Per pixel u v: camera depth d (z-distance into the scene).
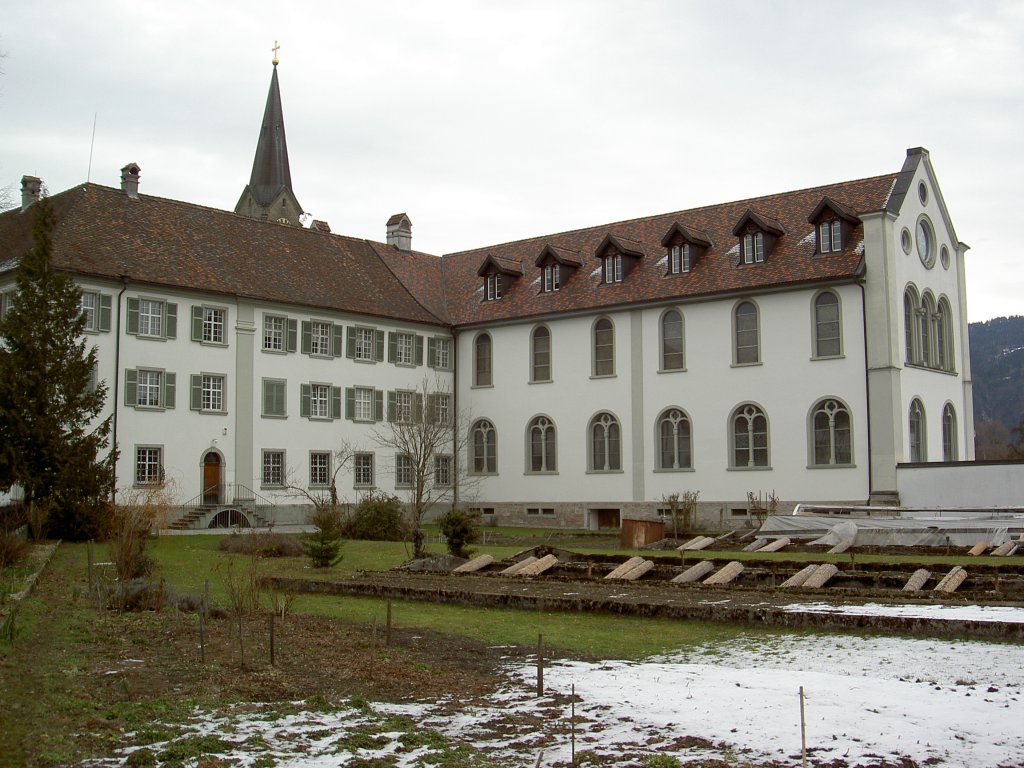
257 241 50.50
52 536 33.47
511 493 52.41
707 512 45.69
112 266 42.31
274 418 47.16
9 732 10.09
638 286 48.97
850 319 42.41
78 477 33.19
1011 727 10.09
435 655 14.40
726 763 9.07
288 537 34.16
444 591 20.34
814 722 10.35
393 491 51.84
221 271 46.62
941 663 13.44
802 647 14.84
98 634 15.59
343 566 27.84
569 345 50.91
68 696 11.58
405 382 53.03
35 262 34.16
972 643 14.94
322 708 11.10
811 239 44.91
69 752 9.44
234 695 11.72
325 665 13.48
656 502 47.44
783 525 35.97
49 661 13.58
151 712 10.89
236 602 17.42
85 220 43.91
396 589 21.03
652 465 47.66
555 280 52.25
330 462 49.22
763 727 10.20
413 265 58.16
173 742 9.72
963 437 47.44
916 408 43.44
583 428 50.03
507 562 26.39
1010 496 37.84
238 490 45.47
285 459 47.44
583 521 49.72
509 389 52.97
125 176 47.25
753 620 17.00
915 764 8.99
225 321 45.72
